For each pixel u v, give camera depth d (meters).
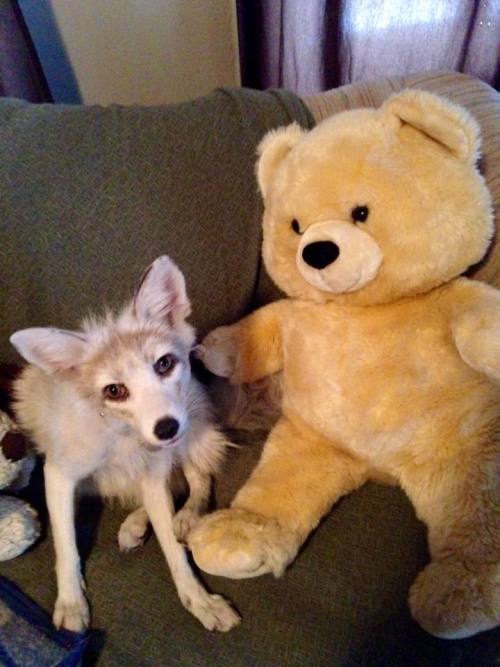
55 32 1.59
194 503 0.98
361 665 0.71
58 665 0.70
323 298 0.84
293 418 0.95
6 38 1.34
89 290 0.97
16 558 0.89
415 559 0.82
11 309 0.98
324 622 0.76
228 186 1.00
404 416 0.79
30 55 1.42
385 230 0.73
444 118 0.70
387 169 0.72
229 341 1.01
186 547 0.89
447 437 0.77
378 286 0.77
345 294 0.80
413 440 0.79
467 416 0.76
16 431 0.87
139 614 0.81
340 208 0.74
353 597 0.78
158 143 0.97
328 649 0.73
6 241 0.94
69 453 0.85
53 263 0.95
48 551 0.90
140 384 0.82
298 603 0.79
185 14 1.69
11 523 0.85
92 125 0.96
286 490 0.85
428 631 0.71
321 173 0.75
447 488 0.76
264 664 0.73
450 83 1.09
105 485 0.99
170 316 0.91
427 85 1.10
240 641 0.76
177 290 0.88
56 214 0.94
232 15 1.74
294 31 1.38
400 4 1.28
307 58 1.41
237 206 1.00
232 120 1.01
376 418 0.81
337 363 0.83
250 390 1.09
